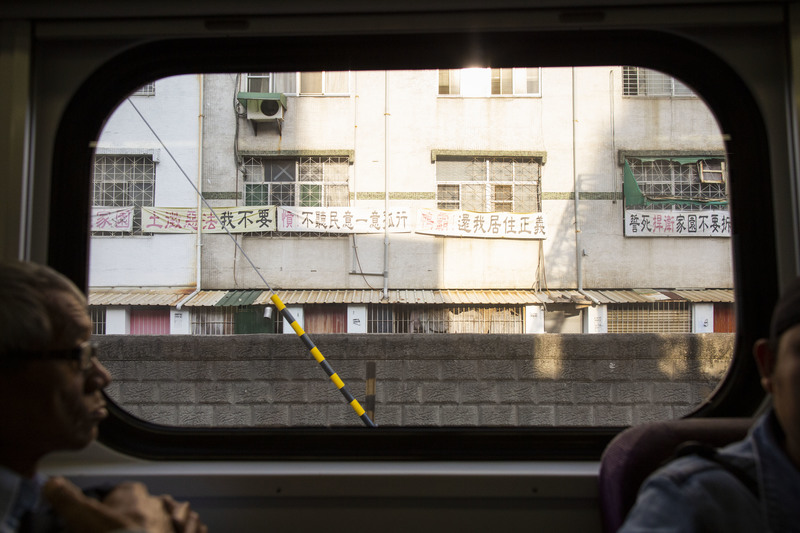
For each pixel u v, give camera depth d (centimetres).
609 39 136
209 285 1324
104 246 1305
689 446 76
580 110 1348
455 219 1341
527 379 612
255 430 137
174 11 131
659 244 1337
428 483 123
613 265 1337
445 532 123
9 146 127
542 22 130
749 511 68
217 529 123
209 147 1333
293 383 613
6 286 76
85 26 131
